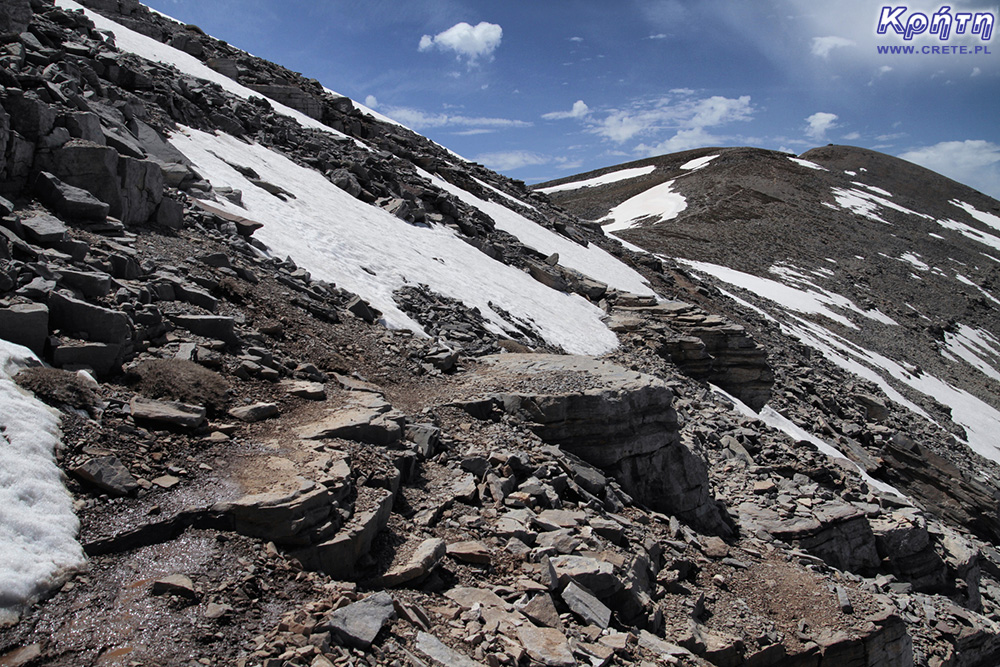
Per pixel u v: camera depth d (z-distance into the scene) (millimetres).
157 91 27359
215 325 13148
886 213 161250
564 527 11852
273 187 26250
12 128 13844
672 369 32531
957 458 49312
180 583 7117
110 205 15227
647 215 151625
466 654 7816
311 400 12734
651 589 12070
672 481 16766
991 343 107312
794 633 12930
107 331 10508
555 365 18719
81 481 7984
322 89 57281
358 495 9906
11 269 10430
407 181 41312
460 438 14039
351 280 22250
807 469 24125
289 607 7480
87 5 41906
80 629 6375
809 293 98375
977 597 21828
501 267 36219
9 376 8617
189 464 9039
